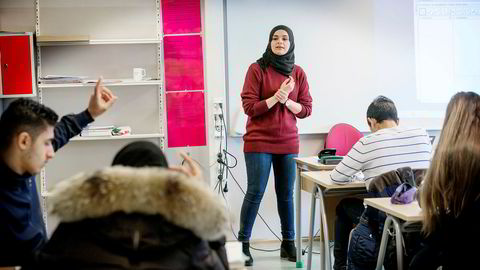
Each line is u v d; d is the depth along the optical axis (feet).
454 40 15.06
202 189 4.24
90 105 7.52
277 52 12.36
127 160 4.76
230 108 14.28
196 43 14.01
